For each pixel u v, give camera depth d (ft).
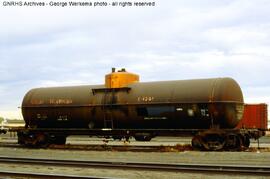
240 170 49.73
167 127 88.28
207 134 83.51
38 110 101.19
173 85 88.69
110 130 93.20
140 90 90.99
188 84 87.15
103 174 52.16
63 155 81.61
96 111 94.02
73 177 45.11
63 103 97.91
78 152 84.79
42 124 101.91
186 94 85.40
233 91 84.84
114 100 92.22
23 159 67.62
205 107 83.30
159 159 71.61
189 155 74.90
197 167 55.06
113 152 82.28
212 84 84.33
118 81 93.40
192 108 84.38
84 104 95.25
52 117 99.55
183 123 86.22
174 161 68.64
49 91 102.47
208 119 83.61
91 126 95.61
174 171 51.67
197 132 85.05
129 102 90.43
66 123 98.48
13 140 142.61
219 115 82.69
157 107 87.61
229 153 74.59
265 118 99.86
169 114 86.48
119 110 91.56
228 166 53.67
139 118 89.76
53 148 98.48
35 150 92.02
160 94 88.07
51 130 100.53
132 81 95.76
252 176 47.26
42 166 59.98
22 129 103.24
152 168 53.26
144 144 114.62
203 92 83.92
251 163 64.18
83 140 146.92
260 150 82.74
